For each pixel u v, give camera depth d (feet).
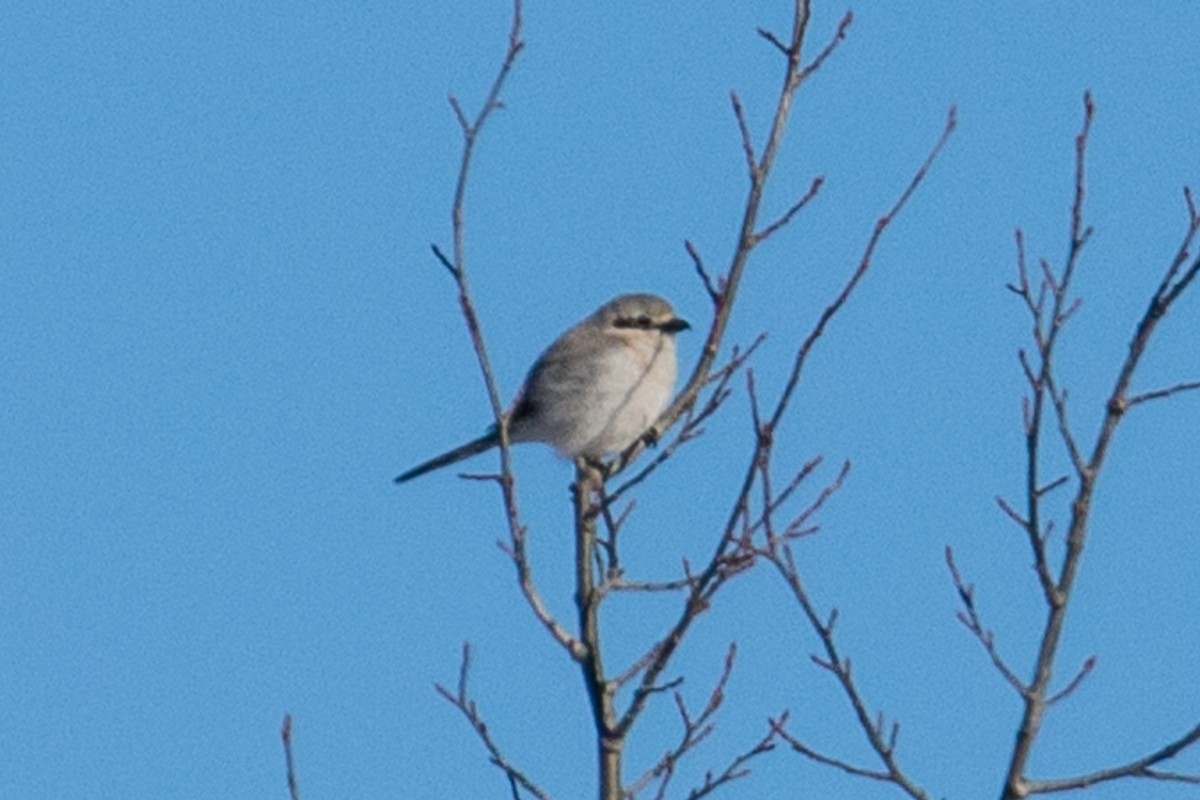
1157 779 31.32
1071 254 32.32
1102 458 32.04
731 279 36.76
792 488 33.58
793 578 33.30
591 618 36.06
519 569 35.83
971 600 32.22
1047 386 32.12
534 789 34.73
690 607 33.81
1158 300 32.12
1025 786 31.45
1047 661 31.65
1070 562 31.89
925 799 32.37
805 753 33.37
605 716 35.12
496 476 35.58
